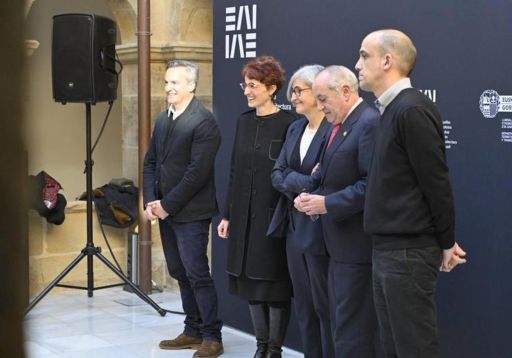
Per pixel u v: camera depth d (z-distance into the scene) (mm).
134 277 5984
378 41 2807
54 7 7953
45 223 5973
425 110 2711
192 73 4242
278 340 3893
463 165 3434
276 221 3650
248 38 4586
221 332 4742
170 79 4215
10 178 291
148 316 5320
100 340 4750
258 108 3857
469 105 3404
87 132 5496
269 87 3816
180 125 4207
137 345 4645
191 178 4133
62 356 4426
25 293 297
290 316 4023
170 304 5668
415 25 3598
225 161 4840
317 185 3346
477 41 3363
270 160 3785
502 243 3311
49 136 8117
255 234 3785
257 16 4512
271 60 3846
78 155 8312
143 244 5902
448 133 3480
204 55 6066
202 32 6059
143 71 5797
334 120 3277
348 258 3172
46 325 5078
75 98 5434
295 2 4254
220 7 4789
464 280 3441
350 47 3943
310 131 3518
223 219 4066
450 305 3494
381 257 2807
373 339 3229
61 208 5934
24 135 295
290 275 3652
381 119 2816
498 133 3309
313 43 4156
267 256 3758
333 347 3484
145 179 4367
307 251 3355
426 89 3559
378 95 2852
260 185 3795
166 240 4410
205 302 4285
